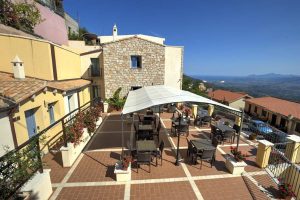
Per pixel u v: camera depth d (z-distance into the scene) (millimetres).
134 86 20719
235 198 6316
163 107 19578
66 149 7727
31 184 5270
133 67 20562
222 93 61844
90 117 11398
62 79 14102
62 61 14125
